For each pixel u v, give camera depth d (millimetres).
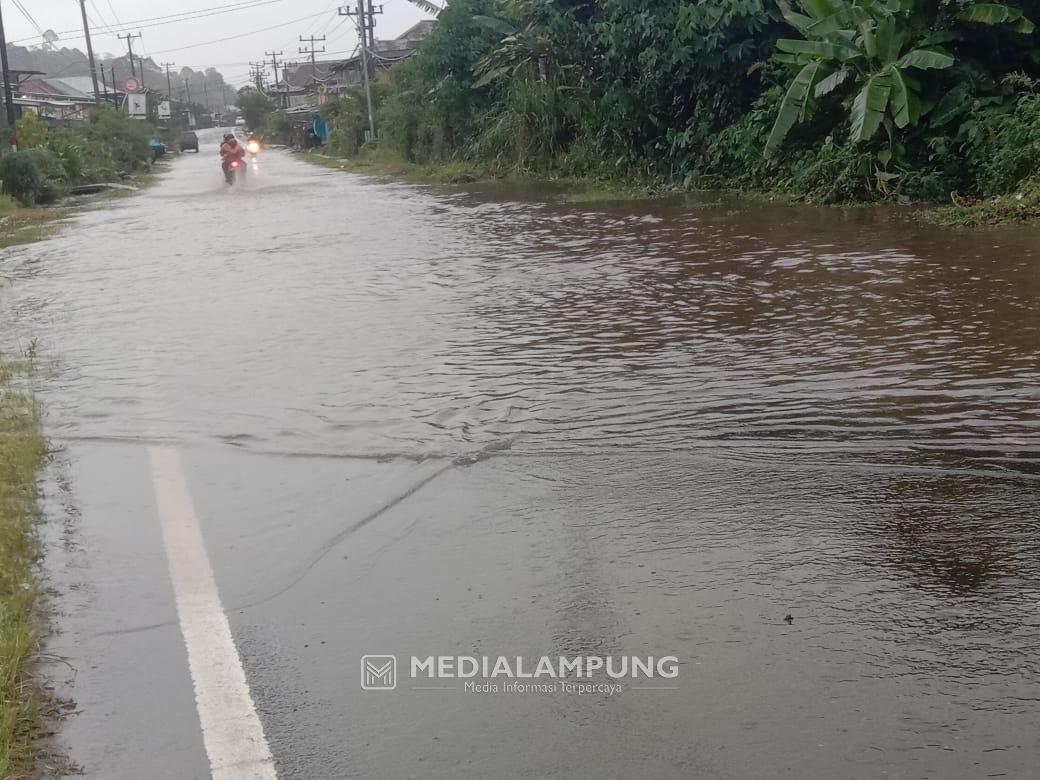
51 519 4723
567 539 4242
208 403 6461
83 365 7605
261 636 3598
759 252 11086
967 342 6883
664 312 8414
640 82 22094
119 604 3869
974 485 4594
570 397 6203
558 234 13875
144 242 15758
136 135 48875
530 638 3490
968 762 2738
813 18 16641
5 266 13711
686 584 3805
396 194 23422
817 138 17219
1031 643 3297
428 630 3584
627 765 2801
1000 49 15484
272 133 91875
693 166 20297
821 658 3268
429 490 4859
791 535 4176
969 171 14523
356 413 6102
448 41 31984
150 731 3059
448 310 8961
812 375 6379
